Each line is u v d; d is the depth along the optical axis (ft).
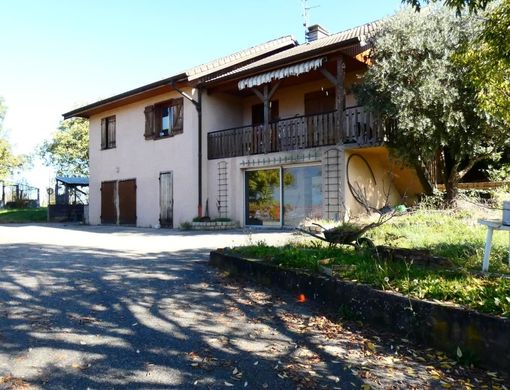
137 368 10.21
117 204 59.77
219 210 48.80
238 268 20.20
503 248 18.71
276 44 57.93
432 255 16.24
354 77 44.52
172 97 52.01
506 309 10.40
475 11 17.34
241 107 54.85
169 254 26.96
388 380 9.87
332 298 14.93
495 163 43.27
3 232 46.70
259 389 9.33
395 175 42.50
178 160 51.26
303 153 41.01
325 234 20.99
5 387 9.05
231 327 13.29
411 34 31.12
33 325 13.05
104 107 60.18
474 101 29.19
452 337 11.02
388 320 12.80
